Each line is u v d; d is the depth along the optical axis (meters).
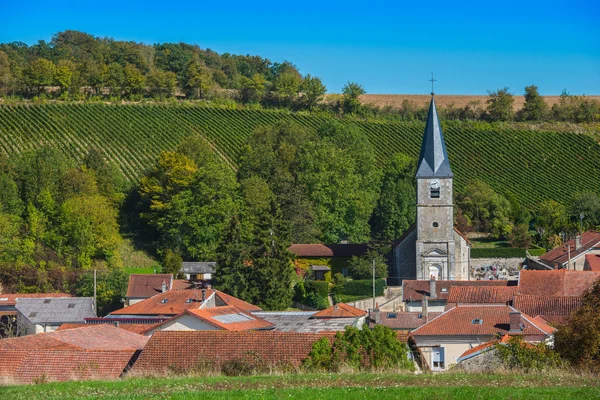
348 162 130.50
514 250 123.75
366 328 46.09
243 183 124.50
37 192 123.38
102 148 155.62
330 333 47.25
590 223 140.00
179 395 34.28
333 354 45.06
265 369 43.81
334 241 124.38
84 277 101.69
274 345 46.75
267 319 70.62
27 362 45.81
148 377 41.22
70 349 47.66
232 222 98.12
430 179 102.88
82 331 54.06
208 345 46.81
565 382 37.31
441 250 102.56
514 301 69.69
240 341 47.16
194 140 142.88
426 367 45.66
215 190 117.56
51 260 107.25
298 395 34.09
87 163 136.50
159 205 121.69
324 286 97.44
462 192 150.25
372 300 98.31
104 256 114.31
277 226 98.31
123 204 131.88
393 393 34.38
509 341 45.94
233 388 36.28
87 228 110.75
